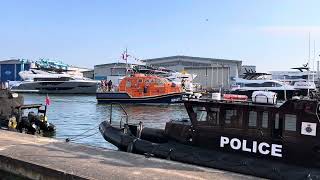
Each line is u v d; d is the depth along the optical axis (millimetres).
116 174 8797
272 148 9273
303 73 62438
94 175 8688
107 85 47938
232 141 9922
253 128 9586
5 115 19891
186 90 46688
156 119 30250
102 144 17438
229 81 86875
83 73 108375
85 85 69625
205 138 10453
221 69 94375
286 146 9062
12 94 20609
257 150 9500
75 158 10320
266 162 9281
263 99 9656
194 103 10633
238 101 10148
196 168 9461
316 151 8672
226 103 10000
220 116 10172
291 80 56219
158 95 43156
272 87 50625
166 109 38875
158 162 10023
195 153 10477
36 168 9547
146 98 43344
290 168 8922
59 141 12883
